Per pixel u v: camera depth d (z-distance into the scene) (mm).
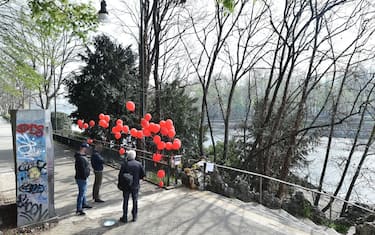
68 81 17797
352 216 9219
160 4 15852
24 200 5750
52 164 6113
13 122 5691
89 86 16422
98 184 7477
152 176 9844
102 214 6664
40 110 5934
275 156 14945
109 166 11875
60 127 29953
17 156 5695
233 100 18516
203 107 16797
